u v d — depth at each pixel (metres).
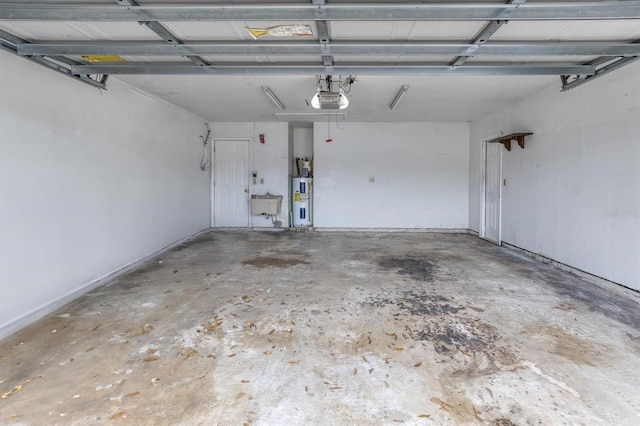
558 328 2.67
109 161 3.94
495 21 2.35
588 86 3.78
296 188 7.84
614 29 2.63
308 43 2.89
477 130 6.87
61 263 3.17
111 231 3.99
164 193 5.40
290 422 1.68
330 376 2.05
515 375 2.05
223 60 3.37
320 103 4.26
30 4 2.17
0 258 2.53
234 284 3.77
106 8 2.14
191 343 2.45
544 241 4.64
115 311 3.01
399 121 7.29
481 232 6.68
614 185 3.45
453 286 3.69
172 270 4.32
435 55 3.03
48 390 1.91
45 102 2.97
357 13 2.17
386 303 3.20
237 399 1.85
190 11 2.18
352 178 7.52
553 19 2.20
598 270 3.67
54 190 3.09
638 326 2.69
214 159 7.60
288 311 3.01
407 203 7.50
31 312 2.80
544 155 4.60
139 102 4.63
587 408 1.76
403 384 1.97
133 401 1.82
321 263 4.71
